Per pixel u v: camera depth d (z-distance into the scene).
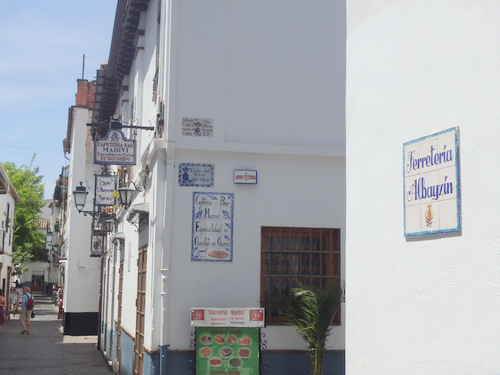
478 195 4.38
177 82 10.46
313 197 10.74
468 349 4.39
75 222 29.33
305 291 9.57
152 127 11.48
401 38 5.41
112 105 21.38
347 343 5.96
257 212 10.51
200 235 10.27
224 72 10.65
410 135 5.20
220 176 10.45
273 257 10.58
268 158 10.66
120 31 15.94
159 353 9.98
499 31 4.30
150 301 10.41
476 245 4.37
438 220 4.75
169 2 10.72
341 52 11.16
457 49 4.71
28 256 48.62
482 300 4.29
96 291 28.84
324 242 10.78
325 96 10.98
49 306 56.28
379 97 5.67
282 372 10.20
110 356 18.55
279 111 10.79
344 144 10.93
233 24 10.81
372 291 5.59
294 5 11.07
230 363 9.78
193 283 10.19
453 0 4.78
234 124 10.59
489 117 4.34
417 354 4.94
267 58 10.86
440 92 4.87
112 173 23.16
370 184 5.72
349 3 6.27
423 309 4.89
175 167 10.32
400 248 5.23
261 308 9.76
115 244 18.31
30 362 18.83
